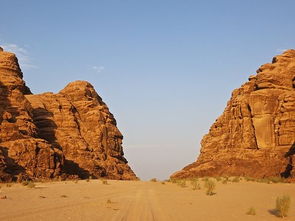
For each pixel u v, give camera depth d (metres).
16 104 67.44
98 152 88.12
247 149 72.31
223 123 82.44
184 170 77.12
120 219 15.12
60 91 101.31
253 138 73.19
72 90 99.81
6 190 25.45
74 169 71.38
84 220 14.45
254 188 35.69
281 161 65.38
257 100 73.25
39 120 82.44
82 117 94.06
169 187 39.12
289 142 67.69
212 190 31.14
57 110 86.62
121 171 89.88
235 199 25.20
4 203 18.31
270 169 64.75
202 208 20.05
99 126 92.69
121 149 99.44
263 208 20.19
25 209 16.61
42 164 55.94
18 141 55.69
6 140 56.75
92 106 97.56
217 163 72.88
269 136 71.12
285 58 80.88
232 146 75.81
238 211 18.89
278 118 70.06
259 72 82.31
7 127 57.94
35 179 50.28
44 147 57.50
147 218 15.76
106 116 98.06
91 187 34.75
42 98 89.25
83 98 98.62
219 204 22.09
